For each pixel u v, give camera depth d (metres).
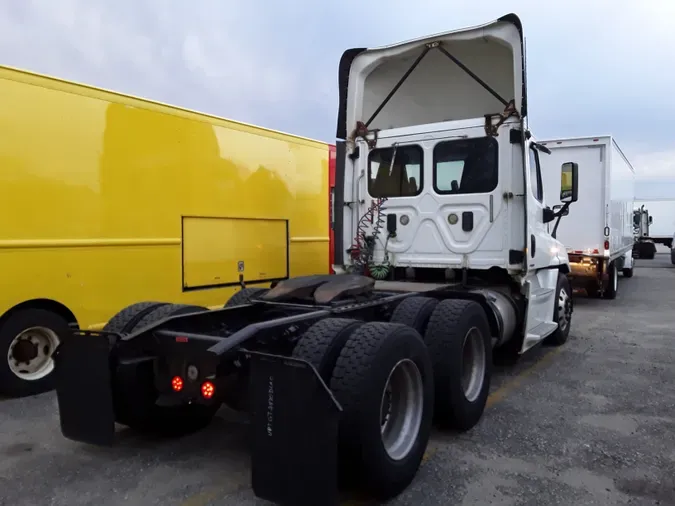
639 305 12.76
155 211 7.11
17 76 5.72
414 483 3.82
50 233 6.00
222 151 8.06
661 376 6.53
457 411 4.58
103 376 3.77
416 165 6.48
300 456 3.04
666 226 34.19
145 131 6.98
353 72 6.84
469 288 6.05
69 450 4.36
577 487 3.74
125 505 3.49
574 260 13.00
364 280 5.15
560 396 5.76
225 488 3.72
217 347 3.24
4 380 5.70
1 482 3.80
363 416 3.32
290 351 3.92
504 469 4.03
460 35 6.11
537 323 7.15
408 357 3.74
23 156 5.76
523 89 5.79
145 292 6.99
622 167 15.02
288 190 9.41
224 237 8.11
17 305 5.79
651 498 3.59
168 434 4.64
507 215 5.96
